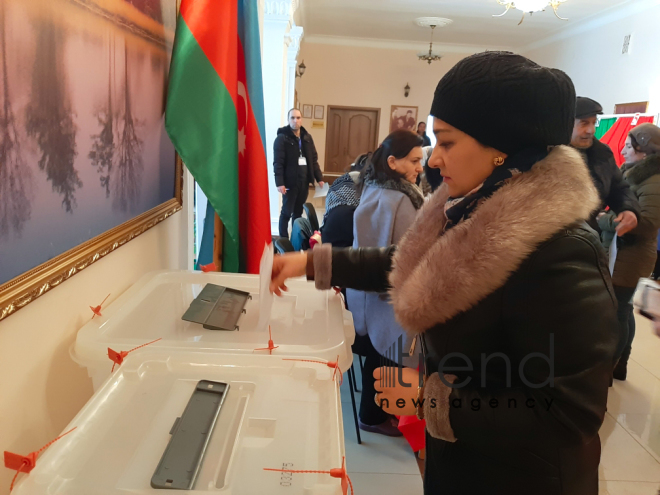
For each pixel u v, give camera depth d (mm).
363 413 2104
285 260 1125
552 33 7715
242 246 1545
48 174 748
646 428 2314
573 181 702
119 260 1117
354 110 9734
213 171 1250
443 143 785
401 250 952
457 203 802
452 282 718
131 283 1200
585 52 6910
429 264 767
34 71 690
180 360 822
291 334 998
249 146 1446
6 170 638
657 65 5395
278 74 5230
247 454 624
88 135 876
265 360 829
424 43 9305
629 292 2408
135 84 1091
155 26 1204
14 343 716
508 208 697
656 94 5402
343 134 9836
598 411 655
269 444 644
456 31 8109
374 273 1105
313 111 9656
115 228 1021
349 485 576
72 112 812
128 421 678
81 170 858
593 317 637
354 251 1126
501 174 740
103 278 1033
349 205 2102
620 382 2752
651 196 2334
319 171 5805
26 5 660
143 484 567
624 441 2215
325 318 1084
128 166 1084
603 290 659
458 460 835
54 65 744
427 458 945
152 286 1190
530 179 712
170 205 1416
